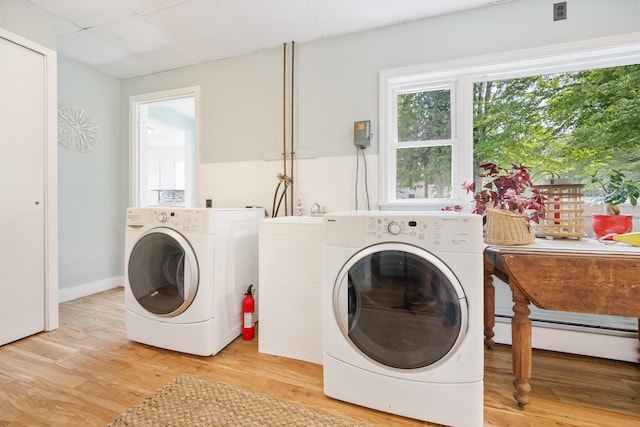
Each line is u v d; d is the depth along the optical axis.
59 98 2.65
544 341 1.81
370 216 1.28
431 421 1.21
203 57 2.70
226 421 1.20
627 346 1.68
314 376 1.54
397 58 2.20
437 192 2.24
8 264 1.87
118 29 2.30
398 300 1.25
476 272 1.15
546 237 1.66
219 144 2.74
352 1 1.96
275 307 1.75
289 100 2.50
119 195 3.17
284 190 2.51
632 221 1.67
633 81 1.84
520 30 1.92
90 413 1.24
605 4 1.76
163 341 1.78
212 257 1.73
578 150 1.95
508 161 2.09
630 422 1.22
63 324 2.17
